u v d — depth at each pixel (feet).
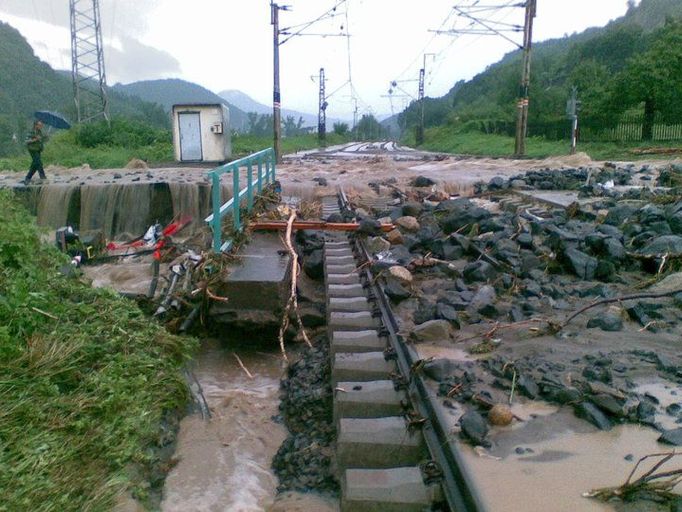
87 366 17.61
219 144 87.66
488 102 247.09
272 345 25.49
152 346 20.51
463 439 13.46
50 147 105.50
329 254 32.04
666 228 28.68
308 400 20.01
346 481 13.23
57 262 25.02
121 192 52.75
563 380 15.90
